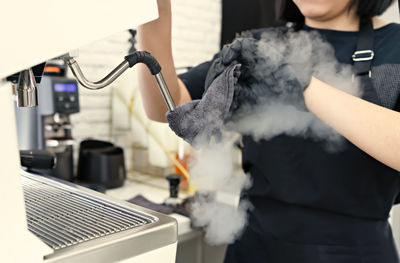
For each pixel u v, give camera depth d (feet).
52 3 1.31
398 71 2.57
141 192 4.68
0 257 1.36
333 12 2.81
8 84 1.37
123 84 5.48
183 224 3.71
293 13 3.15
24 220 1.41
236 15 6.14
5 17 1.24
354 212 2.72
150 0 1.51
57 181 2.41
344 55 2.85
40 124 4.39
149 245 1.70
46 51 1.32
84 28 1.38
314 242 2.76
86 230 1.66
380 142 2.03
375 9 2.72
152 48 2.59
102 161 4.68
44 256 1.41
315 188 2.77
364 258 2.67
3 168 1.34
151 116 3.05
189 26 6.56
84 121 5.47
